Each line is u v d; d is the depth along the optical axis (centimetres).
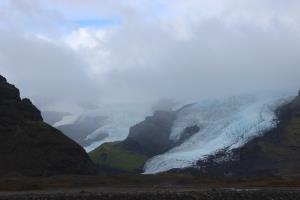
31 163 17188
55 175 16562
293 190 10256
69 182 13975
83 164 18775
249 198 9338
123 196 8881
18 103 19888
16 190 11831
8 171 16362
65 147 18750
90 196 8838
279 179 16012
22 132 18300
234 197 9281
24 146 17800
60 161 18025
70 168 18138
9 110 19088
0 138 17750
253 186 13188
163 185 13838
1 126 18225
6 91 19950
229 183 14775
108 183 14325
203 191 9550
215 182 15175
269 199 9400
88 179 14662
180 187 12462
